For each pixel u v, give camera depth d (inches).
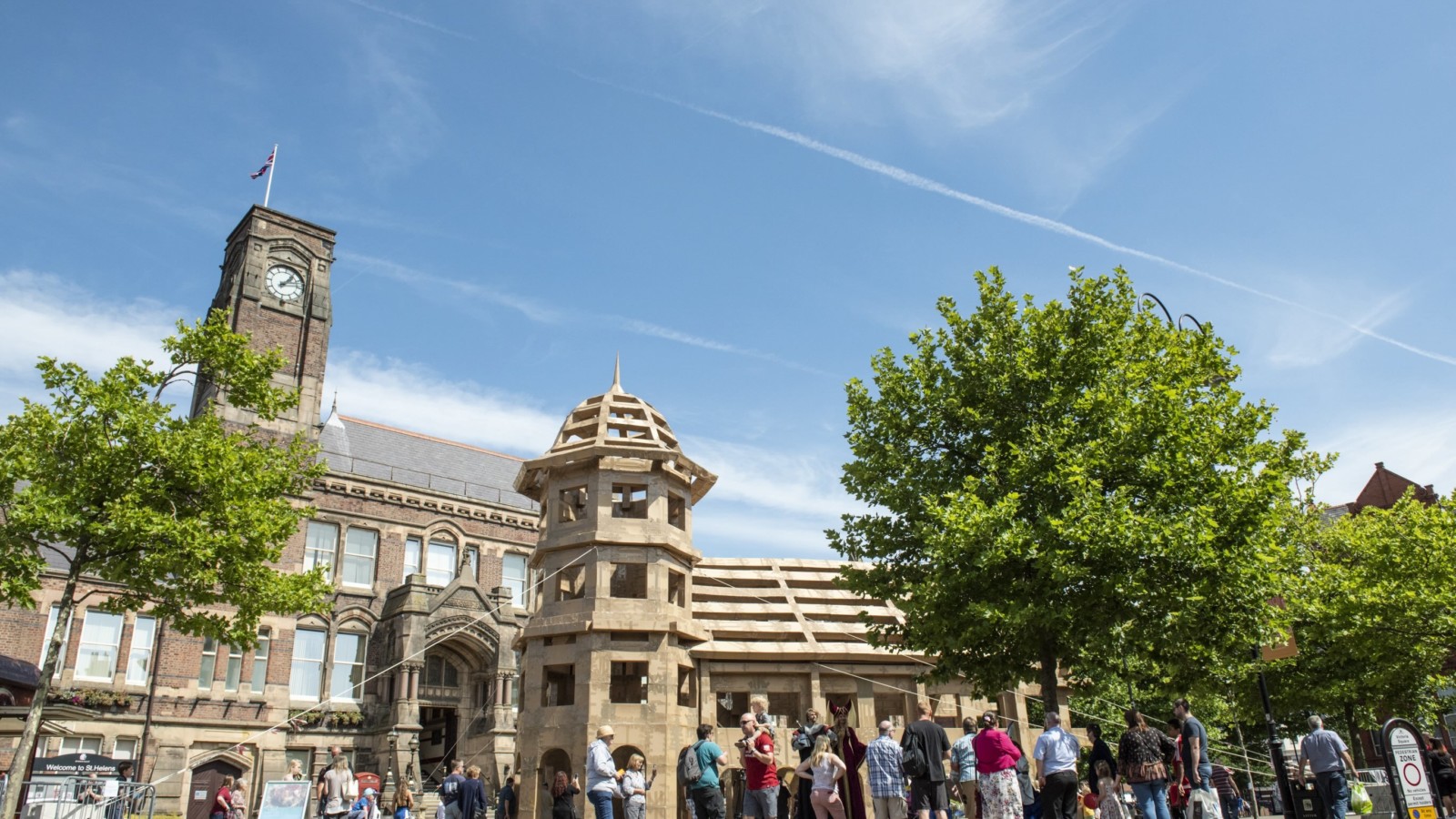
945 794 572.4
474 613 1959.9
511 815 1010.7
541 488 1179.3
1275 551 821.9
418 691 1861.5
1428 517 1243.8
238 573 866.8
